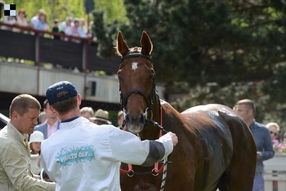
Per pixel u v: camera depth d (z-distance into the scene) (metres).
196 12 17.50
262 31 18.80
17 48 16.69
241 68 19.44
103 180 4.20
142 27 18.45
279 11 18.89
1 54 16.19
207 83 18.59
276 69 18.77
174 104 20.23
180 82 19.66
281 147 10.88
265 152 8.99
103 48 18.61
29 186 4.84
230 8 18.39
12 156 4.90
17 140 5.05
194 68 18.38
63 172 4.23
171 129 5.97
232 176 7.23
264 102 18.73
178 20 17.70
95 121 8.86
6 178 5.04
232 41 17.80
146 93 5.50
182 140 5.98
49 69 17.70
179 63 17.75
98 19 18.72
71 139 4.25
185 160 5.92
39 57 17.44
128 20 19.30
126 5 19.31
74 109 4.35
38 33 17.36
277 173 9.54
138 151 4.29
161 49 17.66
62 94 4.30
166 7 19.12
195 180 6.24
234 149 7.23
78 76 18.72
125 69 5.54
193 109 7.25
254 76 20.39
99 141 4.21
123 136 4.26
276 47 18.25
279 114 19.58
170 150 4.54
